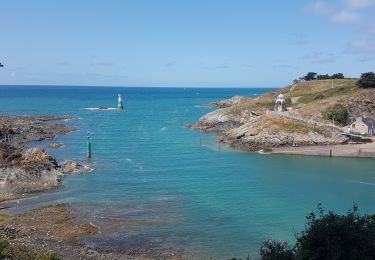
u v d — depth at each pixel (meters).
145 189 64.12
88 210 53.38
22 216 50.56
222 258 39.91
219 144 109.69
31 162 73.00
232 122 144.88
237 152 98.94
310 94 159.12
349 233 24.92
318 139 104.44
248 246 42.81
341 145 101.88
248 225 48.84
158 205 56.00
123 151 97.94
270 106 149.50
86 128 140.62
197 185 67.06
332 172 78.38
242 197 60.50
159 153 96.00
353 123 110.44
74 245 41.75
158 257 39.75
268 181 70.69
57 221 48.94
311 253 25.56
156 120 170.50
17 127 125.81
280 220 50.66
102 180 69.31
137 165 82.00
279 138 105.50
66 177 70.69
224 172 77.25
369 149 94.94
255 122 114.50
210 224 48.97
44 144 105.62
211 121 148.12
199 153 96.75
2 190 61.53
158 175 73.75
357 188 66.75
